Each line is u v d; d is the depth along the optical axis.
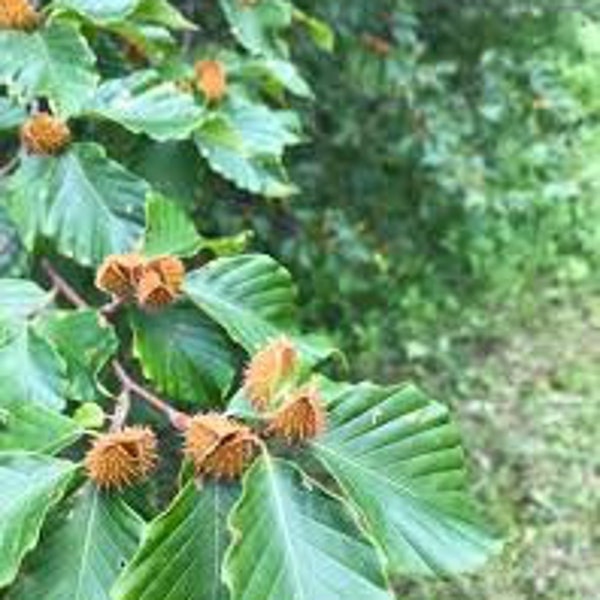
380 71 4.90
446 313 5.62
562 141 5.52
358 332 5.36
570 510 4.71
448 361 5.38
